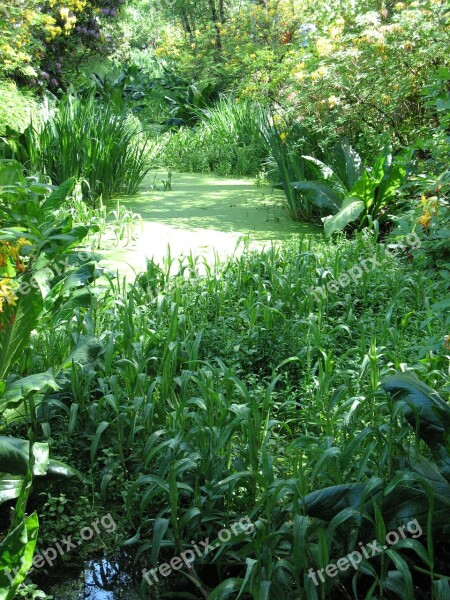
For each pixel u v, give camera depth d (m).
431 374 3.95
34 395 4.10
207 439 3.67
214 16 21.58
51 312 4.78
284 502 3.46
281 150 9.36
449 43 7.67
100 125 10.45
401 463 3.29
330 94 8.69
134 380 4.26
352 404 3.80
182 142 14.92
